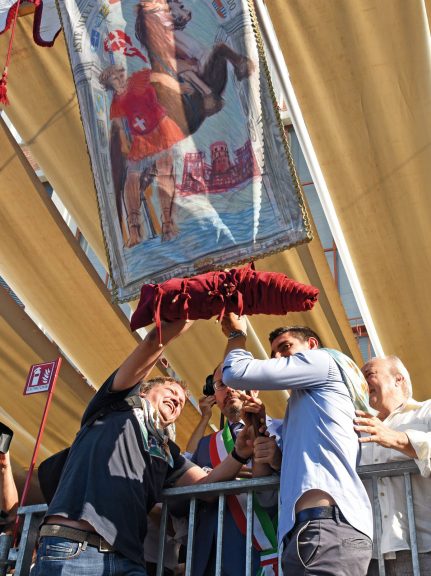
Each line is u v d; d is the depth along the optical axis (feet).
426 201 21.44
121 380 12.85
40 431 17.56
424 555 11.66
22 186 24.31
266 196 15.65
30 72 23.39
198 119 17.07
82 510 11.70
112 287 17.10
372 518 11.34
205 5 17.76
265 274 11.96
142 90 17.99
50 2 22.13
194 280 11.98
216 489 12.73
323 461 10.94
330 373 11.87
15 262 25.79
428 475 11.40
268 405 27.63
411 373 25.16
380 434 11.34
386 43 19.51
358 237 22.66
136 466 12.53
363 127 20.76
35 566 11.68
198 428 17.84
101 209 17.83
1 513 15.17
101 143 18.30
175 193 16.71
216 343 25.82
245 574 12.63
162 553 13.07
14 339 26.53
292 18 19.80
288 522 10.67
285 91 21.24
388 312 23.93
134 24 18.63
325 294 24.03
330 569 10.22
